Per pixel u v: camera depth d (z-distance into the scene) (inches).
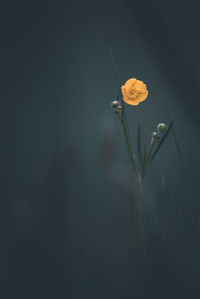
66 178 44.6
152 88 69.2
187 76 64.0
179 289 37.0
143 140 45.2
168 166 45.6
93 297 38.2
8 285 39.7
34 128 74.6
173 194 38.6
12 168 62.5
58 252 40.8
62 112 76.0
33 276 39.7
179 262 38.0
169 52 68.1
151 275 35.9
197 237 37.3
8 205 44.6
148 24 71.8
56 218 43.2
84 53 80.0
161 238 36.4
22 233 42.2
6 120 75.7
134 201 37.9
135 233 37.9
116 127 53.7
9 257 41.1
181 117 62.6
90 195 45.8
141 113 66.0
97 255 40.9
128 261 39.3
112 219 43.7
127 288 38.1
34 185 45.0
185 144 55.7
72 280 39.0
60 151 45.8
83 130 73.9
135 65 75.9
